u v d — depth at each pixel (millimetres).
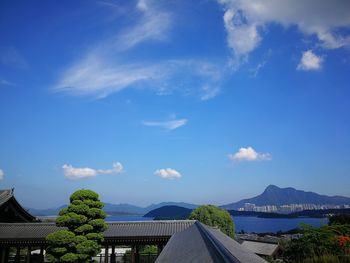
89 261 28250
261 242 53781
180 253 9023
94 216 29484
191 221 35844
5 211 35938
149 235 32312
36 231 33688
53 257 27141
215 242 7293
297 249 16812
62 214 29016
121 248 51531
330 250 14781
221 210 55969
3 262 32656
